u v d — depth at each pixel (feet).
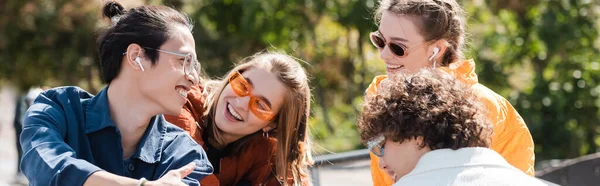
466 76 8.68
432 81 6.29
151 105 6.98
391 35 8.84
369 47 40.91
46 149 6.44
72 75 45.09
